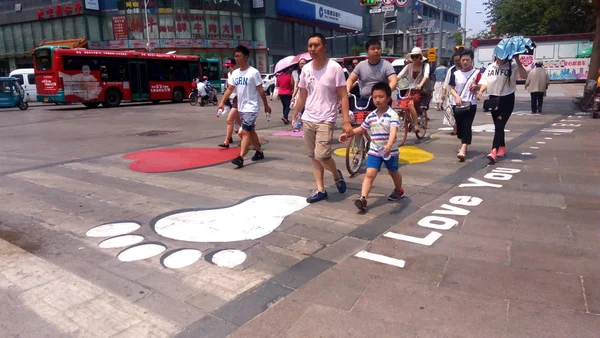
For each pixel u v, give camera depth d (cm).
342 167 698
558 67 3300
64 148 959
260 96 718
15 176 688
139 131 1232
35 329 276
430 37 7325
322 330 267
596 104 1216
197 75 2809
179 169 706
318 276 336
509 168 654
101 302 306
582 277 320
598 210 459
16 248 401
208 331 270
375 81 635
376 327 268
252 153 831
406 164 700
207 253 382
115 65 2345
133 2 4469
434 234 410
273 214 477
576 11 3002
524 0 3641
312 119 490
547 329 260
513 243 384
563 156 724
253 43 5147
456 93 704
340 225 440
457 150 808
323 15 6262
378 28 7956
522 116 1304
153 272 349
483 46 3475
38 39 4809
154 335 267
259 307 295
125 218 475
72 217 483
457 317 275
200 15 4647
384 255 369
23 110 2248
